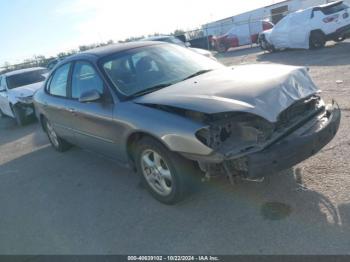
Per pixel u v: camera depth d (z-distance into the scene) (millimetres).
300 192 3688
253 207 3605
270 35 16750
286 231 3154
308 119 3691
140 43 5141
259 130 3240
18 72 11891
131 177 4938
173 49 5121
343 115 5680
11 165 6746
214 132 3236
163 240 3404
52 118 5980
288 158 3213
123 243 3490
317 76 9062
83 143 5297
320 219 3217
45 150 7219
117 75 4438
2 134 10133
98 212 4180
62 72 5609
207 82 3908
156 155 3791
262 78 3689
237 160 3184
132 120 3820
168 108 3635
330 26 13898
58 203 4641
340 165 4066
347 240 2908
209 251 3121
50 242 3775
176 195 3719
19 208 4758
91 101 4301
